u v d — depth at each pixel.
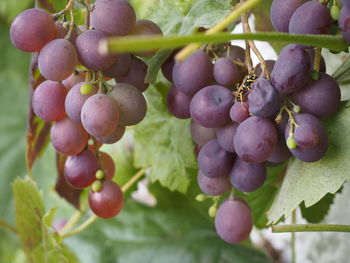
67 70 0.33
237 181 0.35
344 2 0.30
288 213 0.34
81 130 0.36
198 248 0.56
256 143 0.31
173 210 0.58
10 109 0.75
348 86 0.38
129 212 0.58
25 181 0.44
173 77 0.35
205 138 0.37
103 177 0.37
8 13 0.68
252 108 0.31
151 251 0.56
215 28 0.27
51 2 0.42
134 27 0.35
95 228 0.57
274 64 0.34
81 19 0.42
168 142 0.48
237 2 0.38
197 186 0.49
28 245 0.45
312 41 0.30
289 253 0.58
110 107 0.33
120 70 0.35
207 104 0.33
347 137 0.34
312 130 0.31
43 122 0.43
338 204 0.53
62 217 0.59
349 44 0.31
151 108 0.47
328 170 0.34
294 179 0.35
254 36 0.28
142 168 0.52
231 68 0.34
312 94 0.32
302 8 0.31
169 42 0.25
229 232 0.36
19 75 0.75
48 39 0.34
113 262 0.56
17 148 0.74
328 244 0.55
